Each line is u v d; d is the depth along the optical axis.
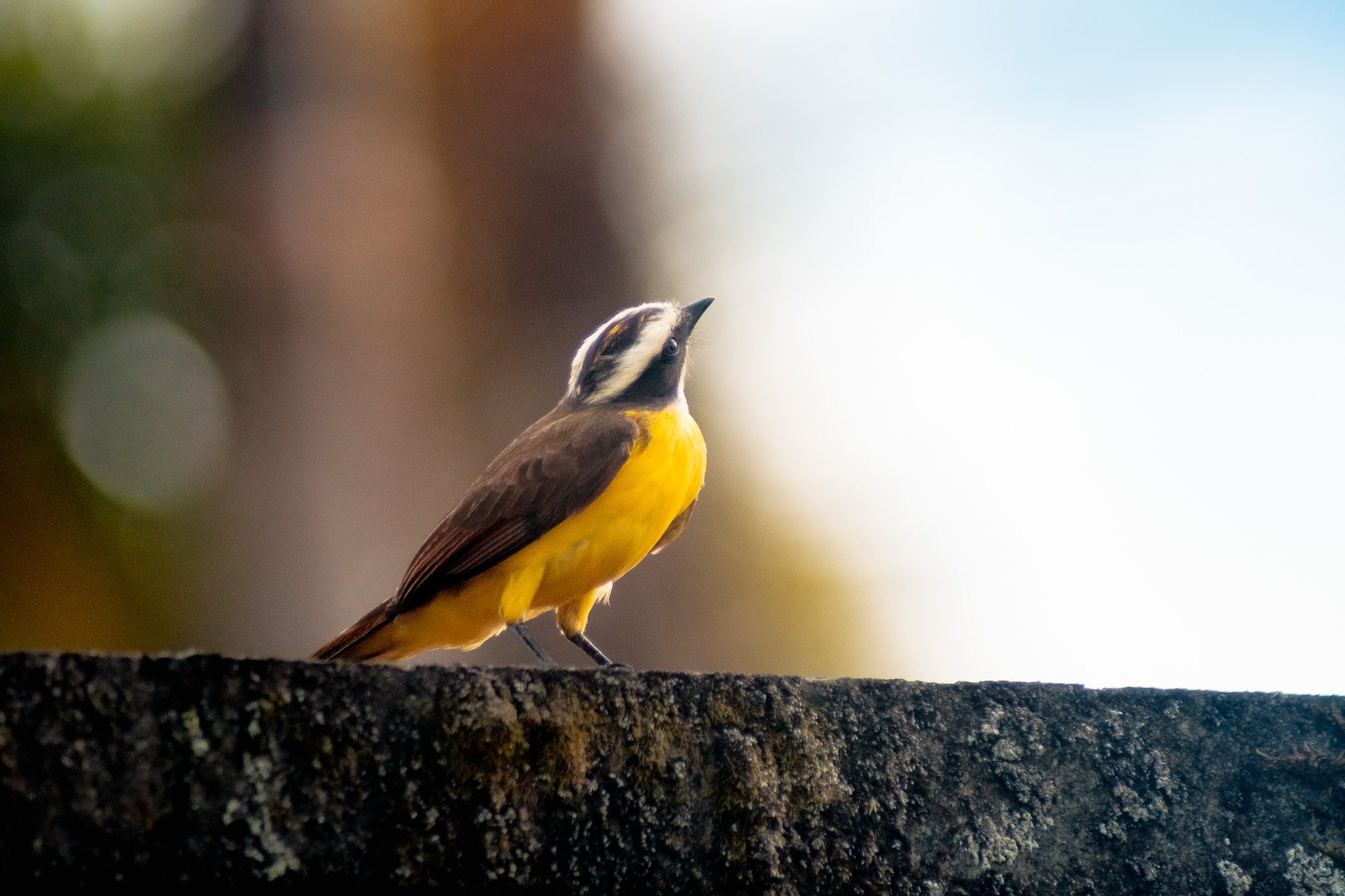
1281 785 4.64
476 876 3.53
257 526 14.80
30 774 3.06
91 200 14.27
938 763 4.32
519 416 15.31
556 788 3.70
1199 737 4.65
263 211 15.13
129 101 14.57
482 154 15.77
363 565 14.76
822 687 4.23
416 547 14.85
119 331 14.37
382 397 15.12
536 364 15.45
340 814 3.38
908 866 4.17
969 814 4.30
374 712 3.47
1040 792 4.41
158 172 14.67
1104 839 4.44
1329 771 4.63
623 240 15.80
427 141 15.69
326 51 15.38
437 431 15.15
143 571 14.38
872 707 4.29
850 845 4.11
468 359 15.43
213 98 15.28
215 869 3.21
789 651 14.52
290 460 14.92
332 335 15.15
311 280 15.12
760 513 15.02
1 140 13.95
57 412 14.04
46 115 14.16
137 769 3.16
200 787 3.22
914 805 4.24
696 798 3.90
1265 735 4.72
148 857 3.14
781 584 14.73
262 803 3.28
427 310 15.41
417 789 3.48
